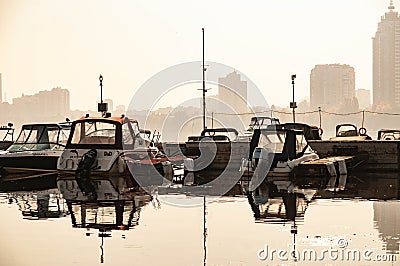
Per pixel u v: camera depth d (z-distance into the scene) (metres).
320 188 20.77
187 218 14.84
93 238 12.52
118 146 23.92
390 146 28.50
